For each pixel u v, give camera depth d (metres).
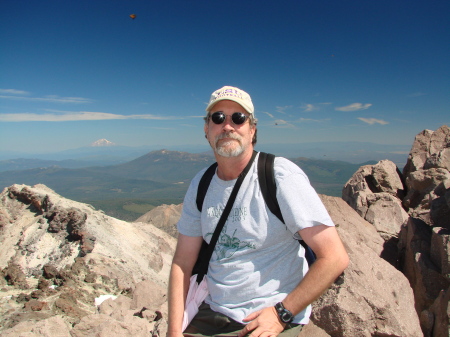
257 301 1.05
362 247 2.25
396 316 1.79
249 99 1.15
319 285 0.95
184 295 1.20
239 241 1.08
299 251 1.15
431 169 4.49
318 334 1.68
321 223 0.98
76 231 4.35
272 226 1.06
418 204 4.45
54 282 3.58
